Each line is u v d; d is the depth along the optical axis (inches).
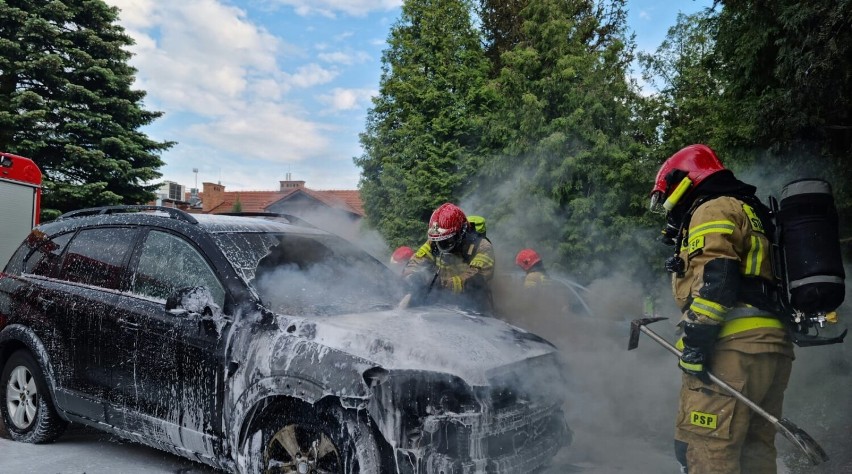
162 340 135.4
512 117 391.5
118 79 682.8
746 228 100.9
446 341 121.1
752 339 99.2
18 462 151.0
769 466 108.6
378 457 106.9
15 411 169.3
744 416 100.8
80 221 171.3
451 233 175.8
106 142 665.0
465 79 474.9
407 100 483.5
